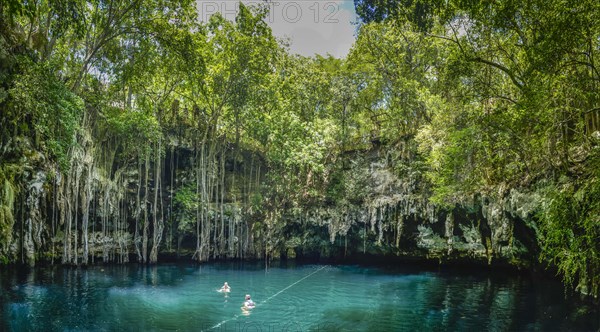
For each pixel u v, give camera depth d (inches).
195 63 993.5
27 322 605.9
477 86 685.3
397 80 1143.0
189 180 1224.8
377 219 1137.4
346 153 1270.9
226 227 1229.1
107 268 1026.1
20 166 709.3
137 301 746.2
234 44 1127.0
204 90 1151.6
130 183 1137.4
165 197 1190.3
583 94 522.9
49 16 810.2
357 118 1322.6
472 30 670.5
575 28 483.8
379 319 650.2
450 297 794.2
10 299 727.1
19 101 604.1
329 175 1240.8
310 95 1334.9
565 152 592.4
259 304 743.7
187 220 1190.9
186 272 1034.1
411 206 1076.5
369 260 1257.4
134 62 1059.9
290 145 1206.9
